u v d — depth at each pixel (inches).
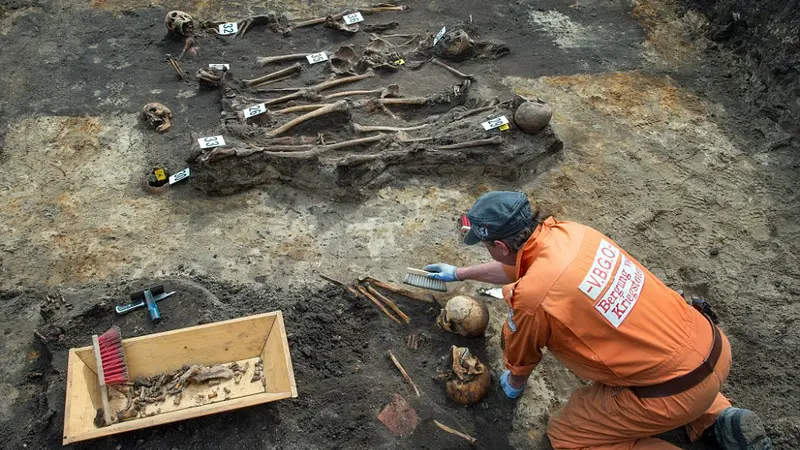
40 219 198.8
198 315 172.2
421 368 166.9
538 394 164.6
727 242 205.9
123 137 225.9
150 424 138.5
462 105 237.8
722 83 264.2
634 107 251.4
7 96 238.8
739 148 237.6
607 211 212.8
